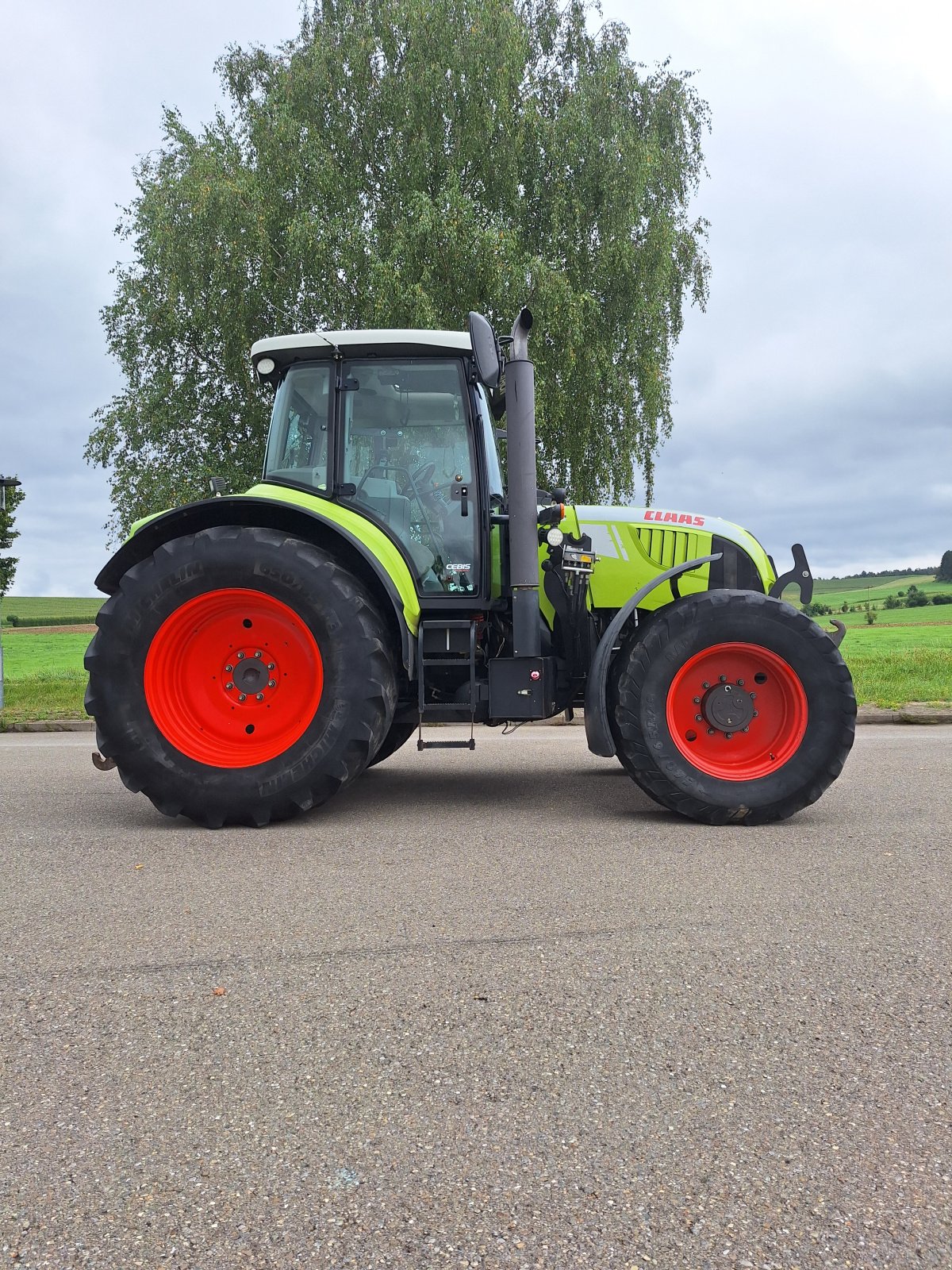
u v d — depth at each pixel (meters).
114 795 5.00
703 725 4.24
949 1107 1.58
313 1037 1.87
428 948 2.39
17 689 12.74
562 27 17.38
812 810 4.36
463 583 4.52
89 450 16.47
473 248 14.35
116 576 4.49
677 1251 1.22
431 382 4.64
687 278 18.17
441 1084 1.67
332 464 4.56
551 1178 1.38
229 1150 1.47
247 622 4.15
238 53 17.39
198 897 2.89
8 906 2.79
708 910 2.72
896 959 2.29
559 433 15.98
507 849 3.56
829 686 4.09
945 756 6.28
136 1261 1.21
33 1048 1.83
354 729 4.02
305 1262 1.20
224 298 15.18
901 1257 1.20
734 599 4.17
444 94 15.50
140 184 16.41
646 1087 1.66
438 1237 1.25
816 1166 1.41
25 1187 1.38
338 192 15.13
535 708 4.30
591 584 4.74
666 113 17.39
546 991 2.09
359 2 16.36
